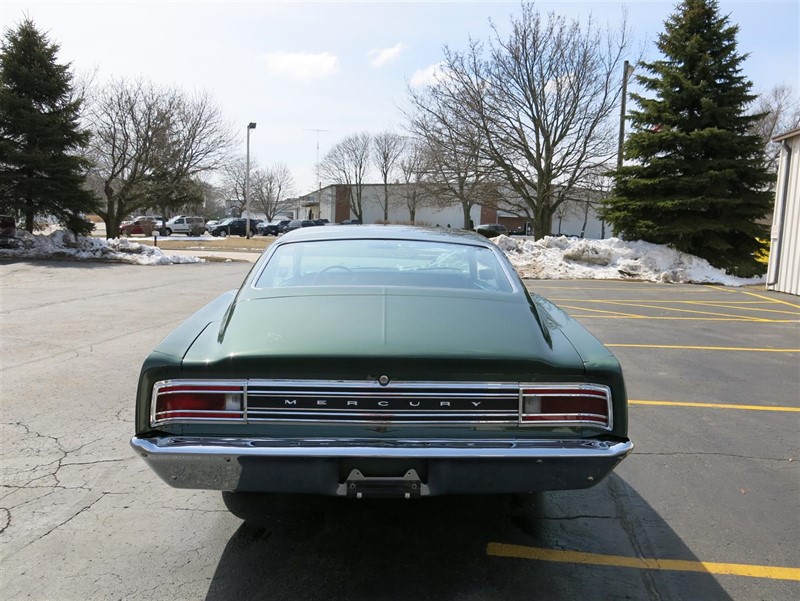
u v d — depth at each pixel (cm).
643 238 1923
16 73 1912
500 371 239
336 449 230
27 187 1922
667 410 512
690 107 1898
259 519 319
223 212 9644
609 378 246
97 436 426
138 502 334
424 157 3409
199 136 2747
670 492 357
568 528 314
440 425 238
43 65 1973
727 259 1819
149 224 4559
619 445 240
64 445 410
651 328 902
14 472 368
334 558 282
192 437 238
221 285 1317
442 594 255
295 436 236
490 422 239
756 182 1848
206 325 291
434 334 255
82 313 927
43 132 1933
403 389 237
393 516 324
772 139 1423
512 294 314
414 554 287
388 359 234
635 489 361
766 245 1884
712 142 1806
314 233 382
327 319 268
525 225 6100
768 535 308
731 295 1357
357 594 254
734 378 618
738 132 1894
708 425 475
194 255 2345
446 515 326
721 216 1841
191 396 239
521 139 2462
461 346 246
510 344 252
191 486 243
